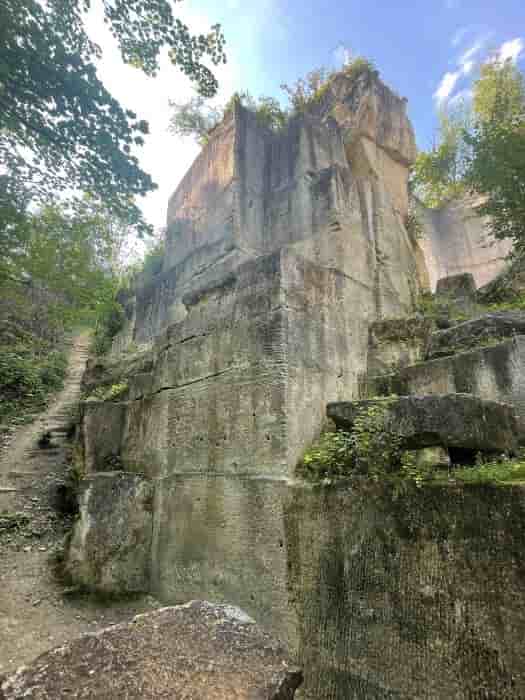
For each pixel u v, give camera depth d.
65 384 14.62
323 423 4.46
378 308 6.51
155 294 10.32
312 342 4.67
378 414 3.62
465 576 2.61
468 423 3.18
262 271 4.68
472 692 2.44
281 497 3.79
